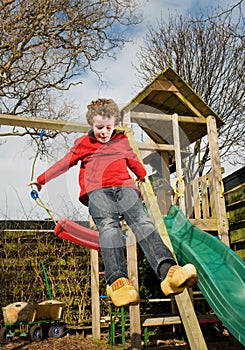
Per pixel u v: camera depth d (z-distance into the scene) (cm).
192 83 1380
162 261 236
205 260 542
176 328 765
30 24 873
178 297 491
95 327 756
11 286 859
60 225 337
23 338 796
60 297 885
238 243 762
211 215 719
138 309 602
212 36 1345
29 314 765
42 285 877
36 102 957
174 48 1401
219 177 681
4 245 870
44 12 847
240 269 511
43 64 904
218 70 1350
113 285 238
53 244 911
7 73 864
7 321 751
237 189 736
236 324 439
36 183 298
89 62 964
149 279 852
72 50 928
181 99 697
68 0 890
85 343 732
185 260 545
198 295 774
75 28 919
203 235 590
